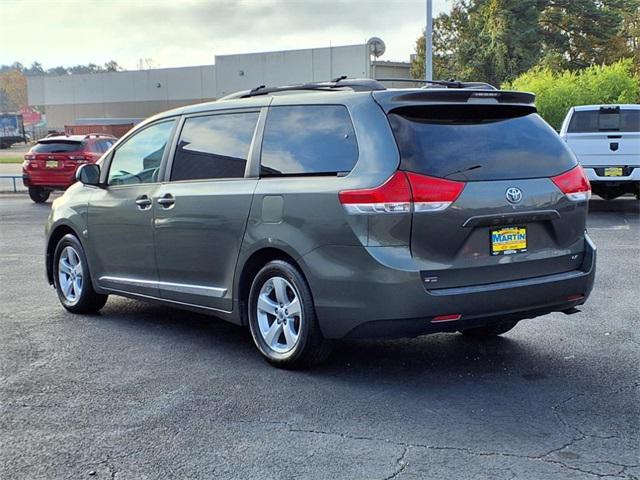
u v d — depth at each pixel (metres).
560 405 4.30
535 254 4.75
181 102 61.47
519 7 40.84
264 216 4.99
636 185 13.79
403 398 4.46
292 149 4.99
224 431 4.00
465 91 4.66
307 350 4.82
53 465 3.62
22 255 10.39
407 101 4.57
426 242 4.37
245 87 53.44
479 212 4.46
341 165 4.64
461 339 5.77
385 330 4.42
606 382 4.71
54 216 7.00
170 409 4.34
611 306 6.81
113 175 6.47
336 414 4.21
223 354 5.46
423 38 48.50
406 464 3.54
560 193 4.83
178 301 5.83
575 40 44.53
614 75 24.55
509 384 4.69
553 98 24.55
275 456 3.67
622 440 3.80
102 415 4.27
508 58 41.38
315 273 4.64
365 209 4.39
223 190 5.33
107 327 6.34
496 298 4.53
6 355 5.50
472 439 3.83
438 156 4.47
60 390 4.71
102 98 65.62
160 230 5.84
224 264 5.36
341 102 4.80
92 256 6.59
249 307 5.21
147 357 5.42
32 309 7.07
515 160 4.72
